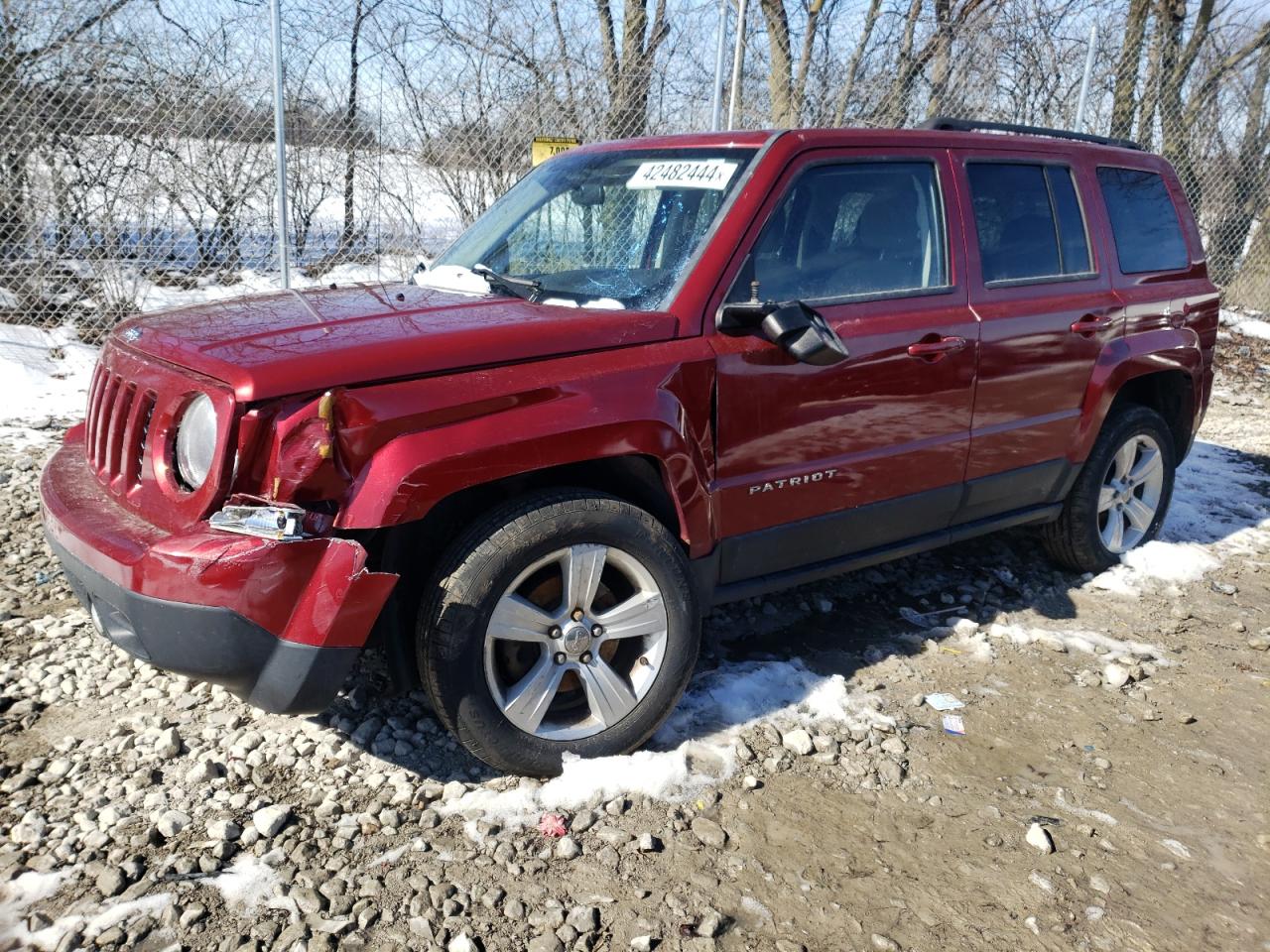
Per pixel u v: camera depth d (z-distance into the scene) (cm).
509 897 248
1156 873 272
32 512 486
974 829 286
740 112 970
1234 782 317
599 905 248
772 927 245
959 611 434
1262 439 786
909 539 388
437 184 888
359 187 869
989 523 416
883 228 359
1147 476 485
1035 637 408
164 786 283
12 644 361
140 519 269
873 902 255
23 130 789
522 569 273
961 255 376
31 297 811
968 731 338
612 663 308
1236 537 543
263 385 245
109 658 354
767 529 333
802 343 295
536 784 290
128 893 242
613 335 294
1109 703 362
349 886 249
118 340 304
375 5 830
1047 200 417
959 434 378
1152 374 477
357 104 853
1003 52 1080
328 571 246
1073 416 423
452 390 264
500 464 265
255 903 241
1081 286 422
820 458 338
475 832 269
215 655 245
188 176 828
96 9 791
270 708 257
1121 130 1173
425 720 322
